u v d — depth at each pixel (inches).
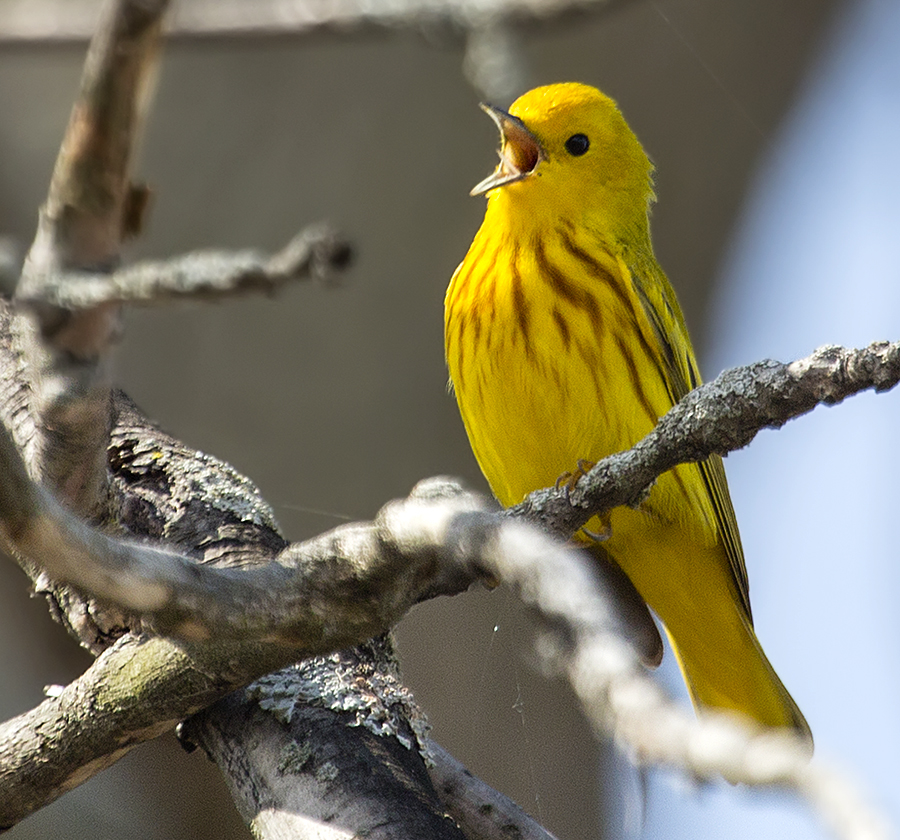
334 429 511.2
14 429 306.5
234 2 243.4
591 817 481.4
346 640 231.6
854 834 102.8
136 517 313.0
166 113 515.2
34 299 177.5
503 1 223.9
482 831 286.4
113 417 316.8
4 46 232.4
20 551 191.0
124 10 185.5
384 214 514.6
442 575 221.3
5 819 271.4
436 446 510.0
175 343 515.2
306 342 515.8
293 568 223.0
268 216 510.0
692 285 544.7
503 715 491.2
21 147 514.9
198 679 253.9
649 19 537.6
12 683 461.1
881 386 227.5
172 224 508.1
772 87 541.3
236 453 509.0
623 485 252.8
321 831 251.9
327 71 521.0
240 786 269.4
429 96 518.6
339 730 270.5
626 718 127.2
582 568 169.3
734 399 238.7
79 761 266.1
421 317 515.5
